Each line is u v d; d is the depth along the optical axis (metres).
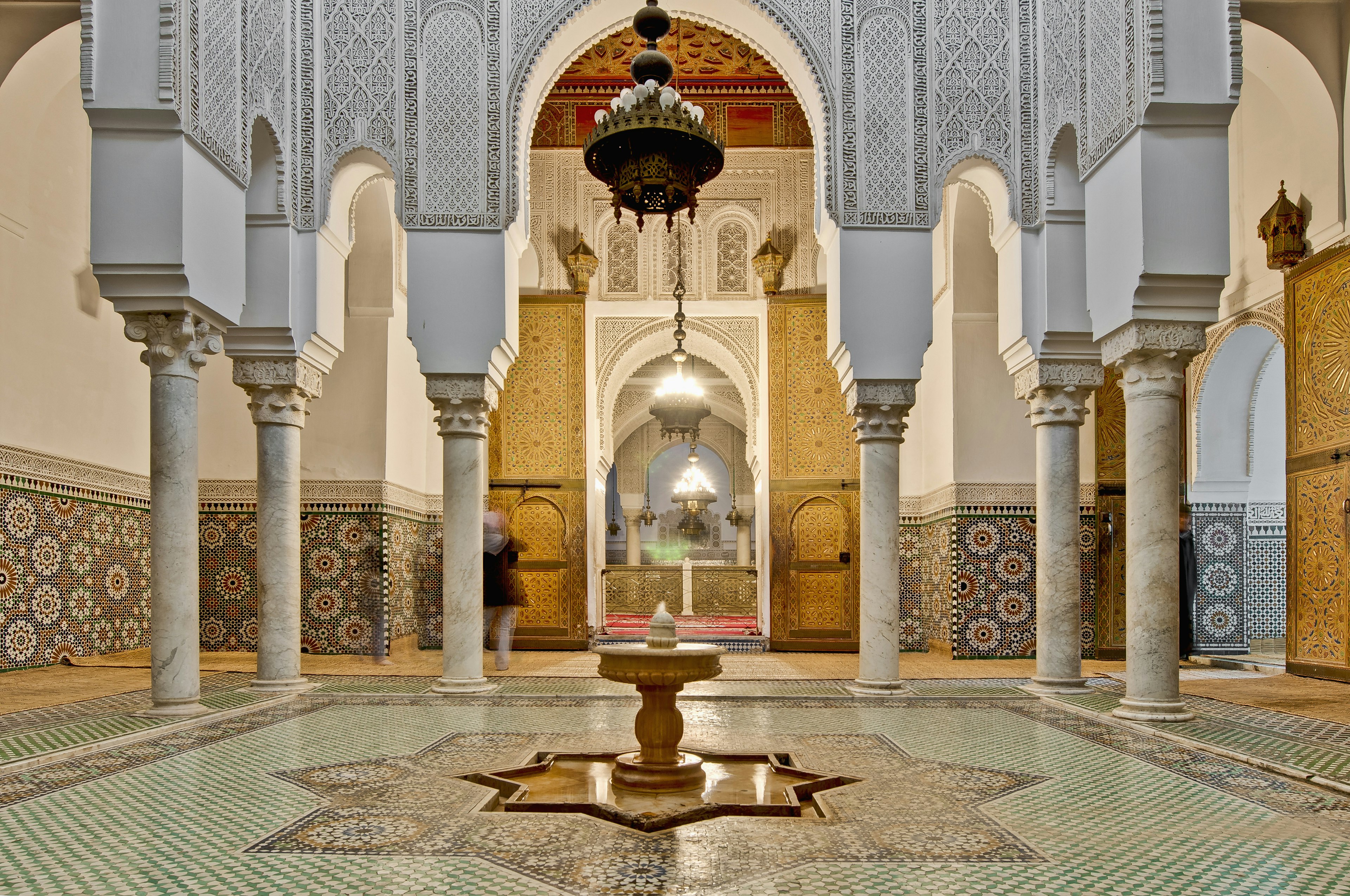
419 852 2.41
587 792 3.12
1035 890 2.13
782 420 8.49
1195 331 4.40
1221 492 7.34
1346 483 5.54
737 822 2.72
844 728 4.33
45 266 6.13
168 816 2.76
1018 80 5.52
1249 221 6.68
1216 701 4.95
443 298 5.46
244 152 4.91
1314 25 5.68
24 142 5.90
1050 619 5.44
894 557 5.50
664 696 3.24
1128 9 4.35
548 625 8.32
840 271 5.49
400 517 7.79
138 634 7.27
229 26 4.74
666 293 8.77
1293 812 2.83
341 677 6.23
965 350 7.60
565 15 5.59
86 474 6.58
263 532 5.50
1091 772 3.37
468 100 5.56
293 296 5.49
